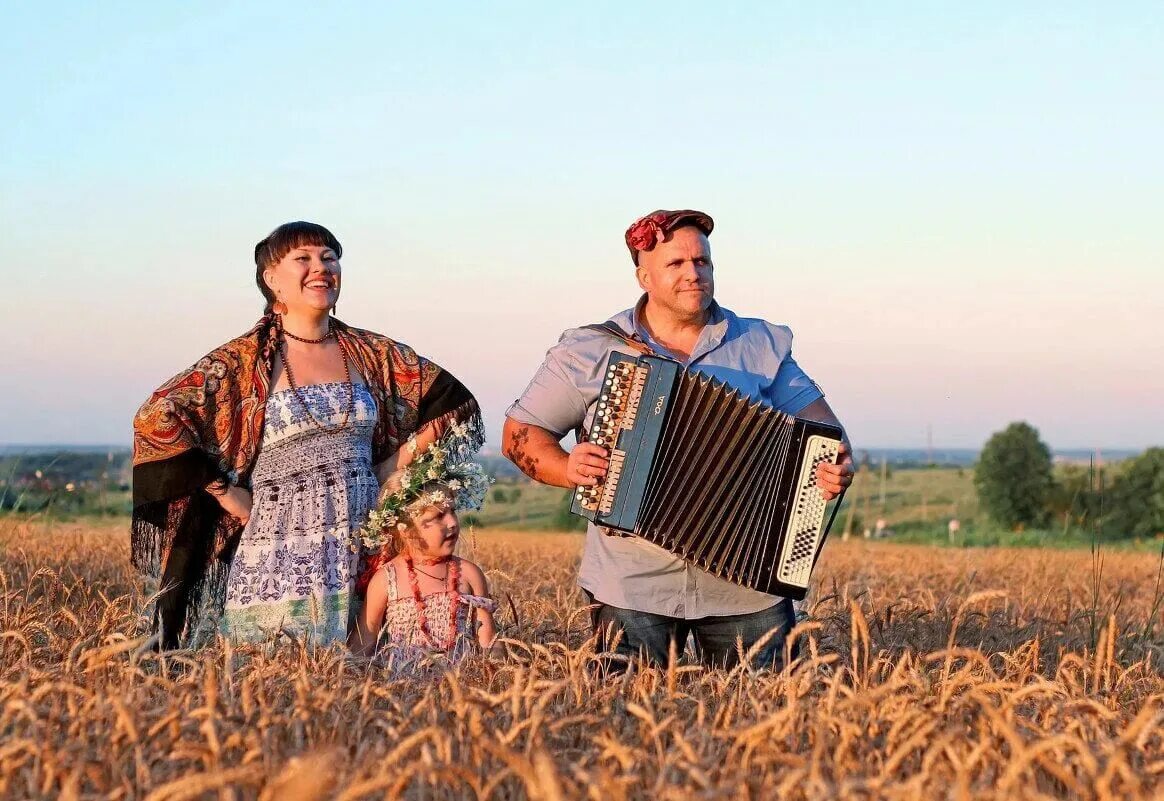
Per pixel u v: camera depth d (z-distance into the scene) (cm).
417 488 676
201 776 286
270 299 700
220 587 679
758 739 349
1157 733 425
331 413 681
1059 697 462
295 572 664
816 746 338
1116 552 2380
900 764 364
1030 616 938
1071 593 1176
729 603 607
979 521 4644
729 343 637
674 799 300
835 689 395
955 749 357
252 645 521
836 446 590
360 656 525
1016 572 1523
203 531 676
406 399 718
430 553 682
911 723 384
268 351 682
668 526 591
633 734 400
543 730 380
